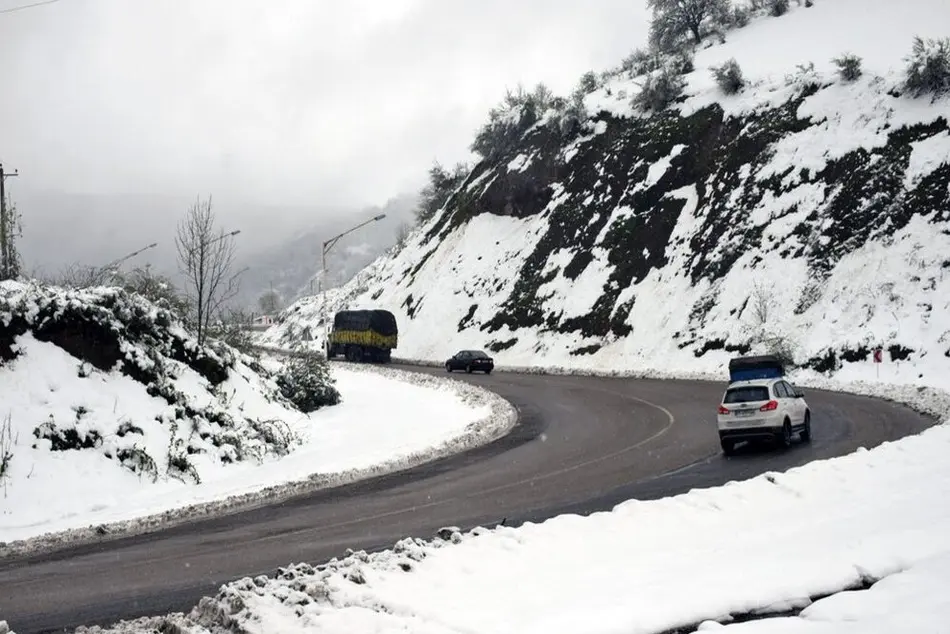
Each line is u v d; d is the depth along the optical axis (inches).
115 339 804.0
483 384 1662.2
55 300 780.0
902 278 1507.1
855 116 1882.4
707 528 390.6
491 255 2581.2
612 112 2556.6
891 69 1972.2
